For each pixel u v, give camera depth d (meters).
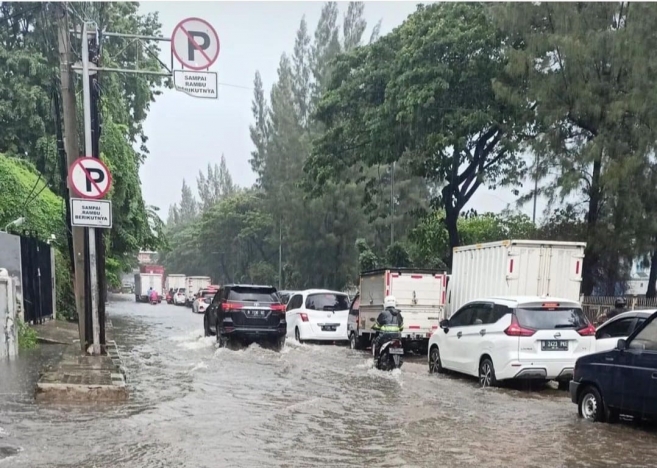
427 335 16.91
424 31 23.75
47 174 25.67
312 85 54.34
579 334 10.86
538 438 7.48
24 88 25.30
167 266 111.56
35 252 17.98
